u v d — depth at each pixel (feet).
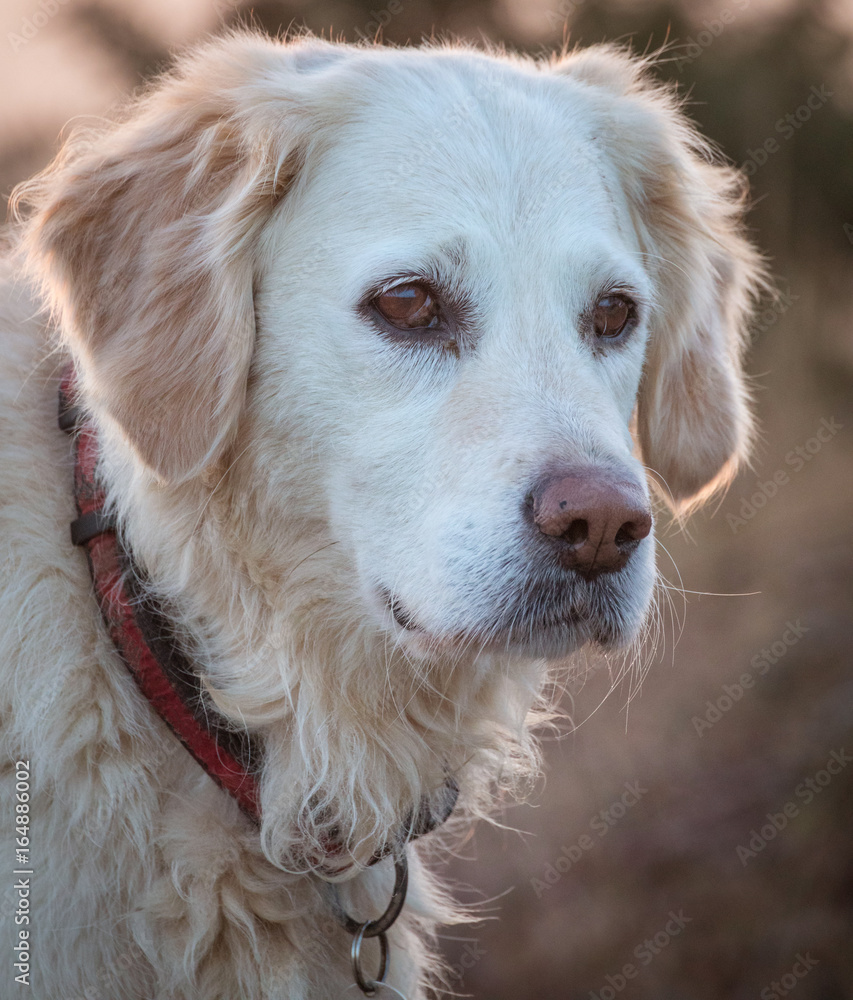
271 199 9.26
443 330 8.85
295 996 8.87
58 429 9.39
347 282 8.81
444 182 8.91
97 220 9.45
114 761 8.52
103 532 8.84
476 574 8.21
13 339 9.61
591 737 20.30
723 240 12.89
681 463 11.72
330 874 9.37
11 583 8.64
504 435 8.27
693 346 11.69
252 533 9.24
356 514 8.87
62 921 8.25
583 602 8.34
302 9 24.09
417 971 10.46
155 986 8.64
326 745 9.27
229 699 8.91
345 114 9.31
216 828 8.76
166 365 8.91
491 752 10.43
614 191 10.39
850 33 27.25
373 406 8.74
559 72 11.50
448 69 9.82
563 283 9.00
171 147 9.51
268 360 9.14
